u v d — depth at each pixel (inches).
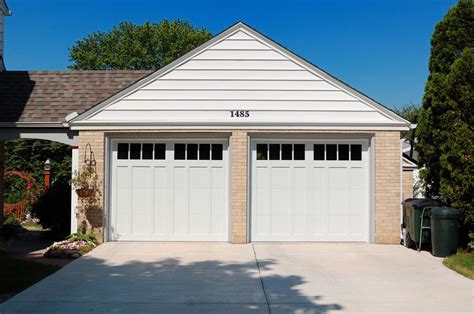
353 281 361.4
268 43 530.0
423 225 478.9
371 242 526.0
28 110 561.9
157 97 526.6
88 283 353.1
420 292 331.9
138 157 535.2
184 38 1827.0
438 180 524.1
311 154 534.3
